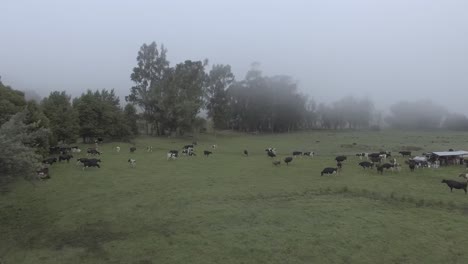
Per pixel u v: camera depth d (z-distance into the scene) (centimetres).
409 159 5509
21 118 2800
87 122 7769
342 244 2534
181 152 6581
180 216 3059
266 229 2772
